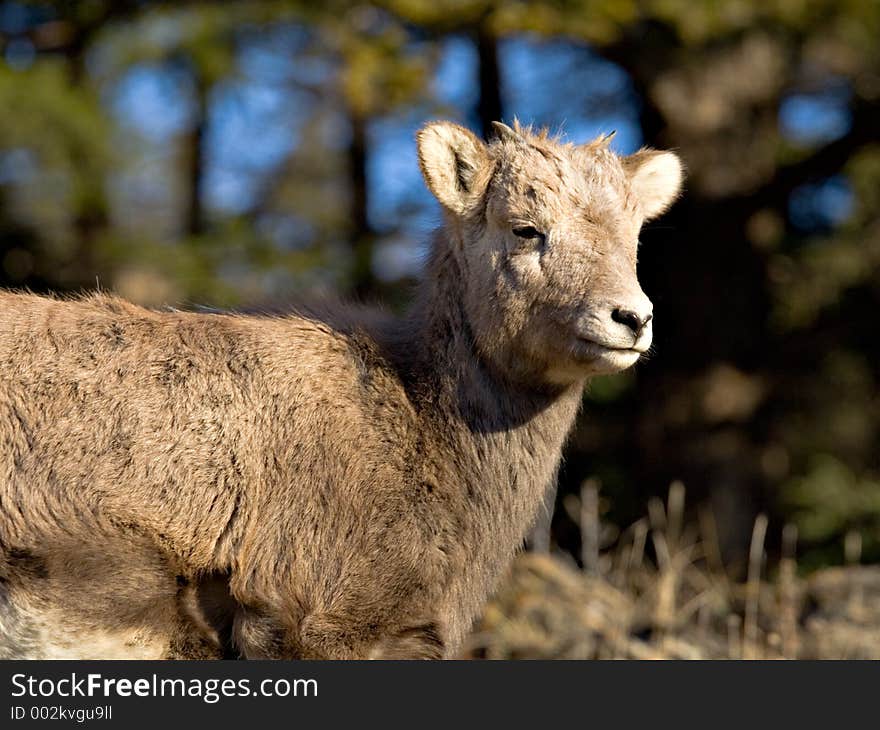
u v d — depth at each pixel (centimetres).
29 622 1550
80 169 5044
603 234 1639
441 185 1698
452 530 1630
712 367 4584
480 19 3978
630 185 1731
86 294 1753
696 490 4475
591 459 4747
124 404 1574
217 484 1568
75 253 5172
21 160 4944
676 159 1848
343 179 7225
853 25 4344
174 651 1608
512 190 1669
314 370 1633
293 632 1566
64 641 1562
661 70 4534
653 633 2369
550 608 2464
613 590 2534
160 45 5578
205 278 5178
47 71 4678
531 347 1645
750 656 2209
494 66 5172
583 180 1673
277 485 1579
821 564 3900
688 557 3003
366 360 1670
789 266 4975
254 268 5428
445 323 1706
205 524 1562
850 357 5075
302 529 1572
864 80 4838
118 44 5509
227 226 5703
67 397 1570
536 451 1702
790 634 2280
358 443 1606
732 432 4547
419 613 1599
